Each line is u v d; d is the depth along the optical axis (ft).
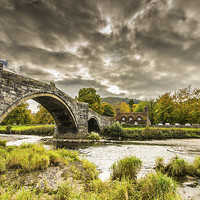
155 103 165.48
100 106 142.61
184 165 22.84
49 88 60.75
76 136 83.51
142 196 13.42
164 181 14.30
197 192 15.79
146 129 98.12
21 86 46.44
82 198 12.21
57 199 13.10
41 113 168.66
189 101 132.26
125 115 158.61
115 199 12.42
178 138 92.63
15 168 22.41
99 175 21.26
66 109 75.72
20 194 11.68
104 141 79.05
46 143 64.80
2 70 40.09
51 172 21.54
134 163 19.97
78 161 28.94
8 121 151.23
